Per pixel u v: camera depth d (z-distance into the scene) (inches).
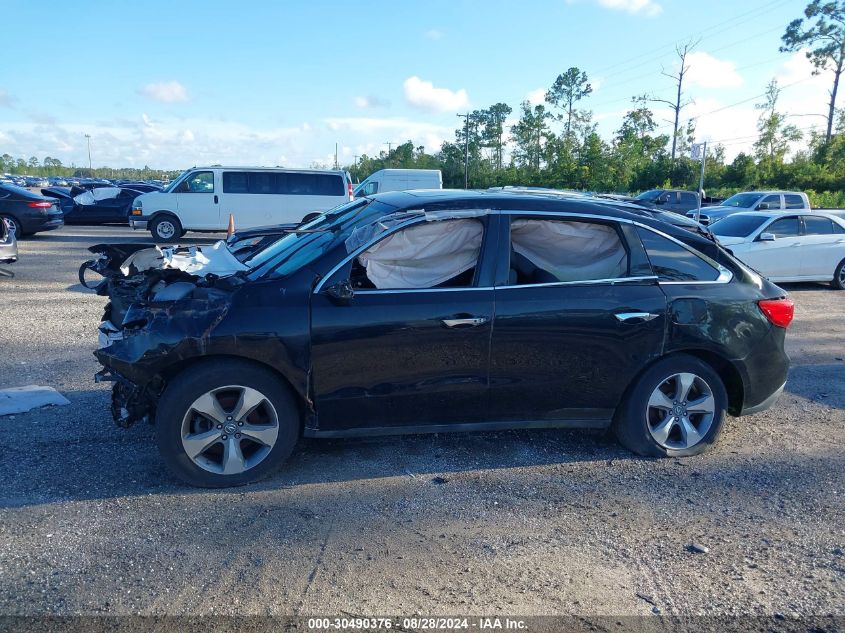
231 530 140.6
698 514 154.4
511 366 169.6
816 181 1891.0
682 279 181.9
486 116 3299.7
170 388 152.5
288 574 125.8
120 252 199.3
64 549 131.3
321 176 739.4
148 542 135.0
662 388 183.9
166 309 153.5
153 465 169.8
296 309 156.5
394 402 165.5
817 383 261.0
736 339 182.4
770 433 207.2
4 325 311.7
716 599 122.5
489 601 119.4
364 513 149.7
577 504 157.3
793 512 156.5
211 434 155.9
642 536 143.9
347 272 162.1
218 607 115.6
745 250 479.8
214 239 802.2
